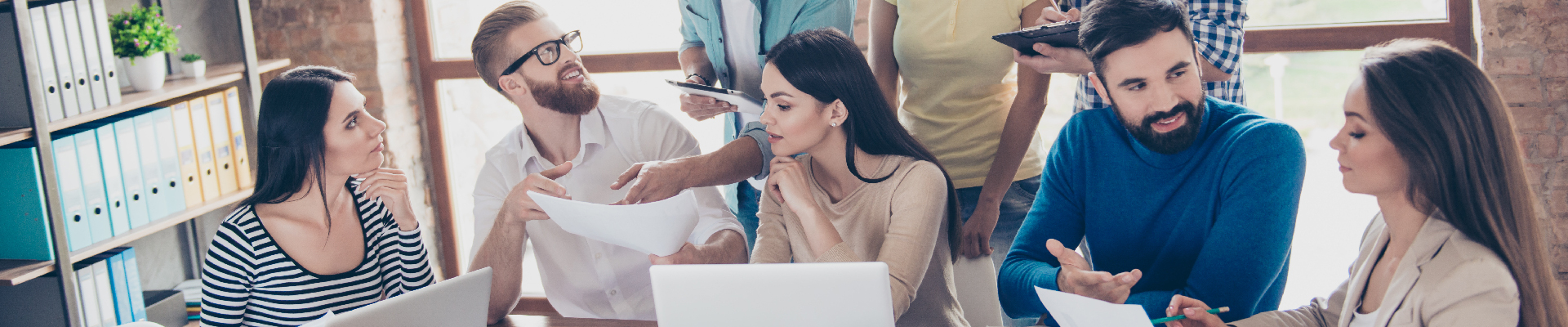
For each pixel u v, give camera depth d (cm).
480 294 134
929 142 209
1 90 211
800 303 118
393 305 122
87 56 226
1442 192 111
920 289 154
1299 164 139
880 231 154
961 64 201
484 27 184
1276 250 139
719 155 165
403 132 321
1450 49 111
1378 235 128
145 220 244
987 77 203
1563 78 234
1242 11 188
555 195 163
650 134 195
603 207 135
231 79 272
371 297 181
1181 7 141
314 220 173
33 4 220
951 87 204
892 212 151
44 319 225
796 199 149
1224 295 141
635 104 199
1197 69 143
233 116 272
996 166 198
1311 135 277
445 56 327
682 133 198
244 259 169
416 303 125
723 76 227
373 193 172
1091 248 164
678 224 137
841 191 159
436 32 324
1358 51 264
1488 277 107
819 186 162
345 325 116
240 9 271
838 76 147
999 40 169
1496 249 110
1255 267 139
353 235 179
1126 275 133
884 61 212
